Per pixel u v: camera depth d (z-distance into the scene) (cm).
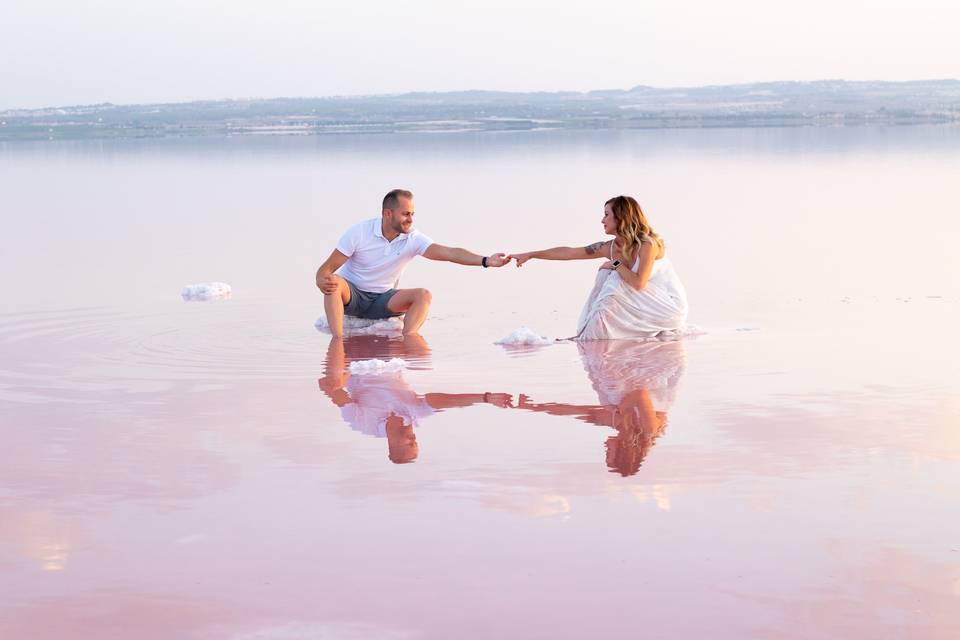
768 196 1451
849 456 378
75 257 1034
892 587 269
